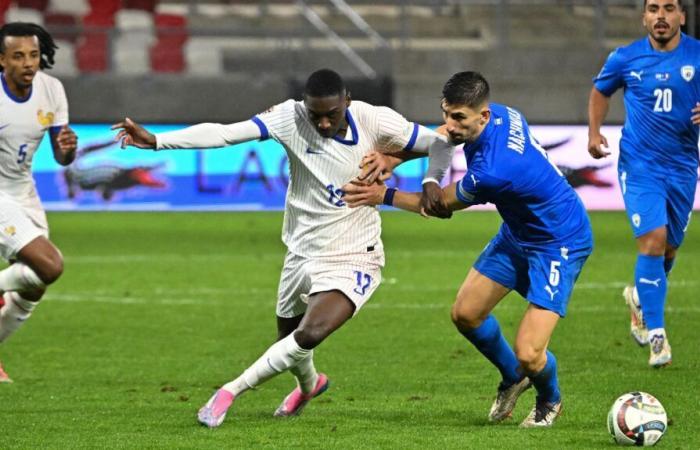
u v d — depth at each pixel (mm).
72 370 33969
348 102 25391
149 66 95188
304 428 25500
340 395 29922
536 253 24953
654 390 29656
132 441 24203
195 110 87750
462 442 23844
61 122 30875
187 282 51812
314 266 25797
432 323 41406
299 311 26844
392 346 37219
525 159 24188
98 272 54875
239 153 79000
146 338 39375
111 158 78375
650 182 32844
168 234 68688
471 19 104938
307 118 25391
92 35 94375
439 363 34344
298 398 27203
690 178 33219
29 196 31297
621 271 53812
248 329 40969
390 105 88125
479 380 31734
